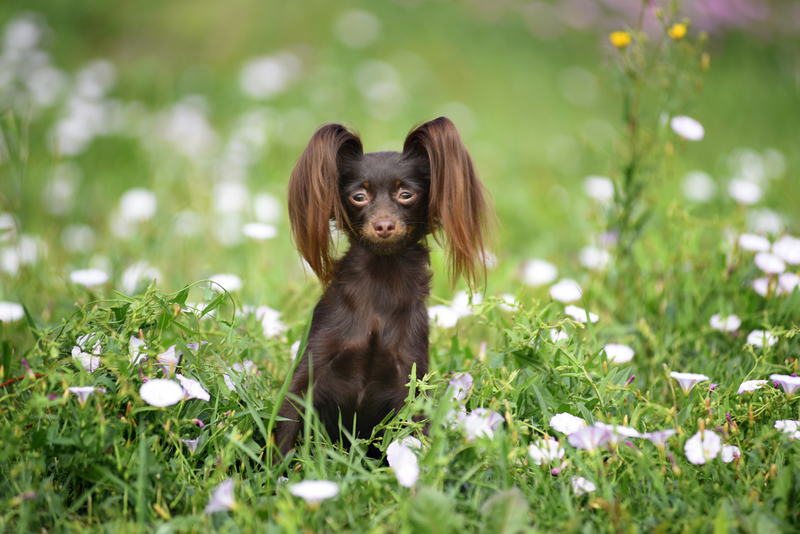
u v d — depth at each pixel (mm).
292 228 3000
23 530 2129
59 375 2432
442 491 2328
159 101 8312
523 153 8633
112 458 2320
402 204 3115
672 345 3729
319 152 2916
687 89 4184
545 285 4992
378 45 11211
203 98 9008
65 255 5637
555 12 12789
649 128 5023
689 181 6449
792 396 2725
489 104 10289
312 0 11875
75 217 6375
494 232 3129
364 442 2732
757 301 3934
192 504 2328
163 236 4750
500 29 12383
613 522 2197
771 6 12820
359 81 9719
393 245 2992
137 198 5492
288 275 5070
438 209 2984
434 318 3633
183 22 11156
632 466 2508
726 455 2500
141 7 11336
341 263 3188
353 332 3062
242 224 5816
